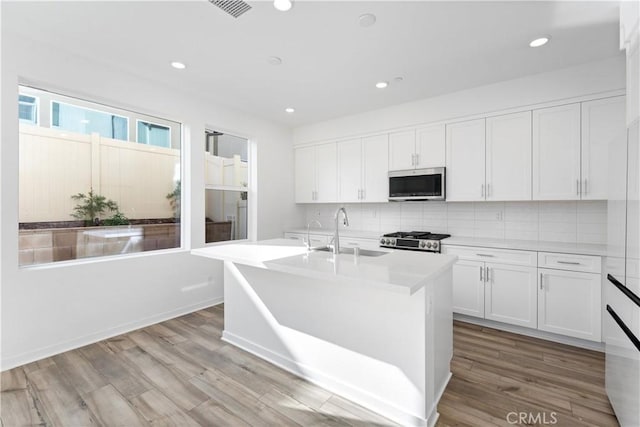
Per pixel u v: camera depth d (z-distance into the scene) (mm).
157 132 3283
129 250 3072
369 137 4047
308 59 2621
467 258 3086
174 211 3436
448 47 2406
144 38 2303
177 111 3305
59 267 2514
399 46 2393
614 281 1609
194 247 3498
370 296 1824
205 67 2777
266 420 1723
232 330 2672
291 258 2080
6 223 2238
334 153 4395
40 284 2402
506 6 1907
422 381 1647
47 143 2545
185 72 2883
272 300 2340
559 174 2785
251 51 2486
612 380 1705
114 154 2963
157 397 1919
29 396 1924
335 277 1603
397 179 3756
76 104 2713
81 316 2621
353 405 1855
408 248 3455
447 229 3799
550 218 3150
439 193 3426
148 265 3094
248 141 4301
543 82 2834
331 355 2006
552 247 2691
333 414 1774
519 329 2877
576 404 1837
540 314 2713
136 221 3123
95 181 2834
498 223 3441
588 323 2504
